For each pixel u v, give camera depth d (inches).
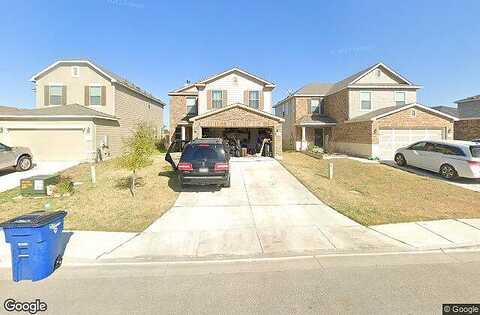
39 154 759.1
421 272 189.3
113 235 263.9
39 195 400.8
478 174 508.1
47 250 189.2
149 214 326.0
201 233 269.4
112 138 890.1
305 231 273.1
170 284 176.4
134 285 175.6
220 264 206.5
